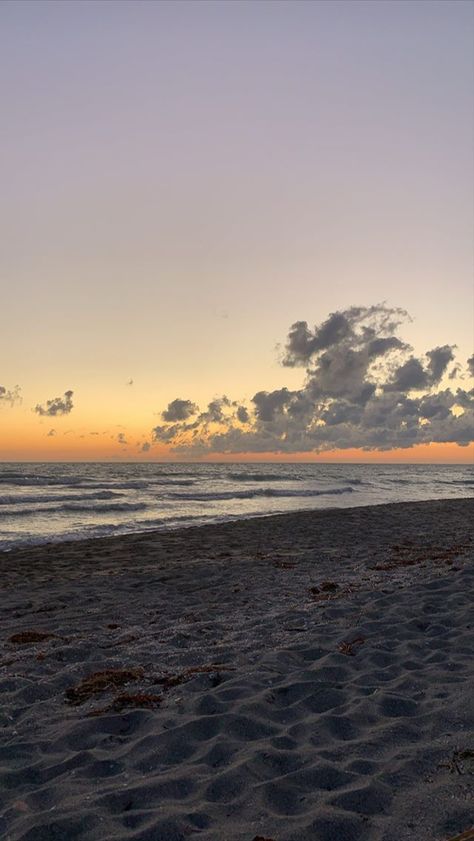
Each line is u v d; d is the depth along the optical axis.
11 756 4.15
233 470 116.50
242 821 3.17
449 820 3.04
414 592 8.70
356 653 6.14
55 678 5.79
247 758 3.87
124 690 5.43
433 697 4.81
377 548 15.03
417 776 3.53
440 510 28.02
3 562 14.36
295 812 3.25
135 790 3.53
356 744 4.02
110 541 18.02
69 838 3.08
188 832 3.07
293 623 7.60
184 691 5.29
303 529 20.22
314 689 5.16
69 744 4.32
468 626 6.87
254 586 10.37
